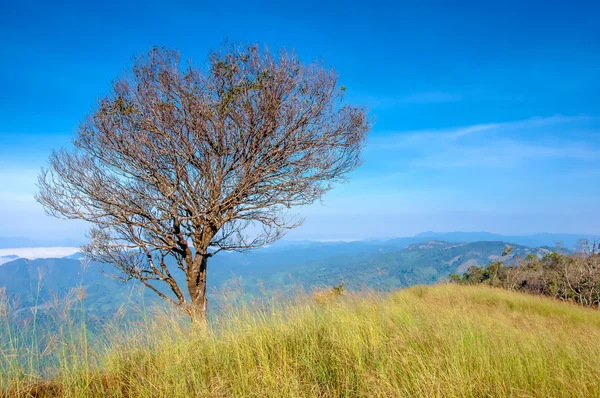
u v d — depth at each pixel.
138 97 6.78
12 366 3.39
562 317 11.70
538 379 4.16
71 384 3.64
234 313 5.47
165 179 7.17
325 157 8.01
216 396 3.52
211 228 7.67
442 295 14.52
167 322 4.71
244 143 7.22
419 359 4.16
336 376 4.11
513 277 28.14
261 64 7.14
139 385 3.70
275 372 3.96
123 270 6.90
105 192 6.93
